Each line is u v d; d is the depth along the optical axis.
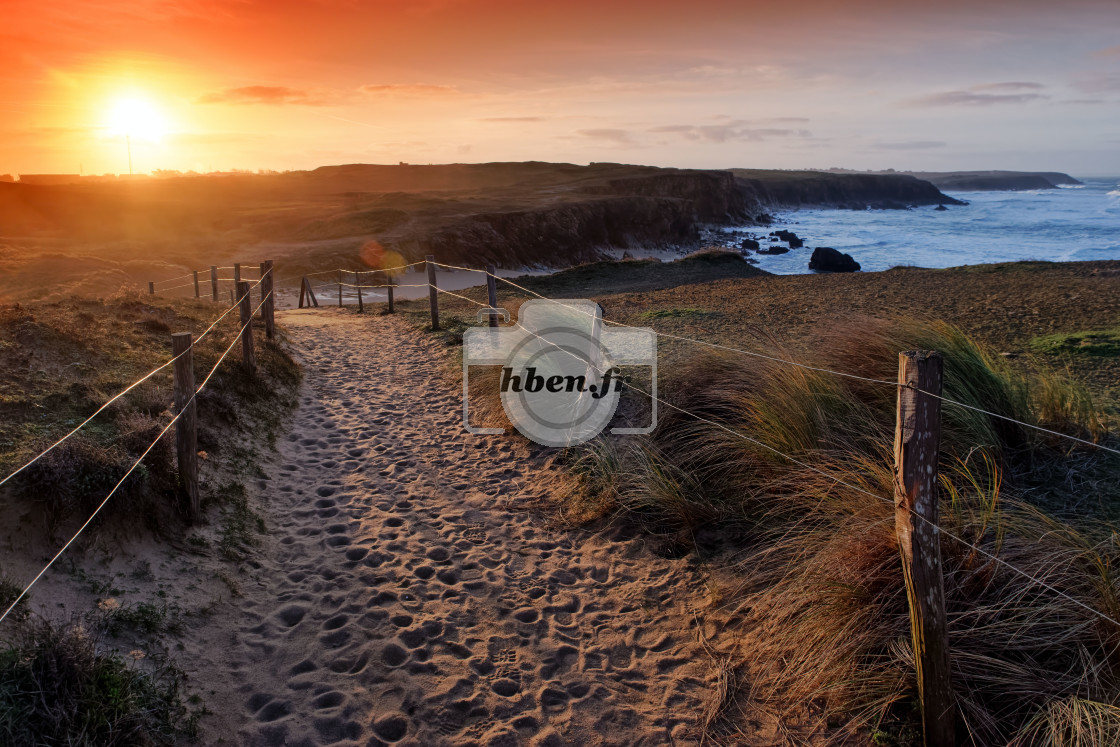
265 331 10.60
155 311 9.40
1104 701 2.62
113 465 4.01
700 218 108.19
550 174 144.50
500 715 3.22
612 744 3.05
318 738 3.01
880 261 50.78
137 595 3.59
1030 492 4.25
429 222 58.53
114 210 70.50
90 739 2.50
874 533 3.49
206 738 2.90
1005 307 10.86
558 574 4.55
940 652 2.60
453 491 5.86
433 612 4.05
